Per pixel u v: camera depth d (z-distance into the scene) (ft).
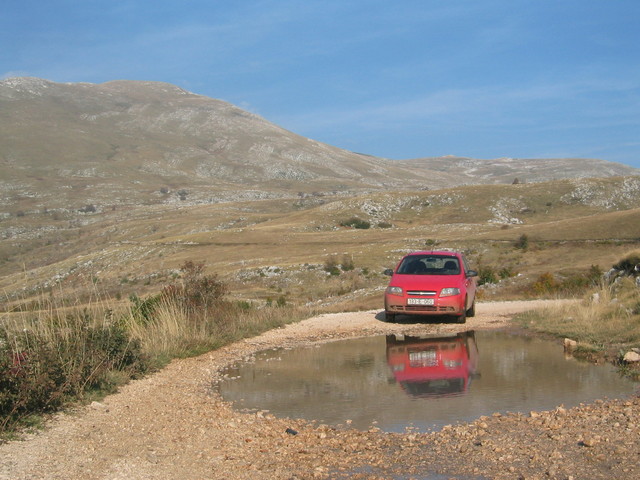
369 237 338.13
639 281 45.19
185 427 18.21
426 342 34.99
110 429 17.98
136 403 21.35
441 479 13.25
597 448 14.64
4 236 613.93
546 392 21.31
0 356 19.08
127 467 14.49
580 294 61.77
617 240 245.65
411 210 513.04
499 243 265.95
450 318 45.83
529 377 23.97
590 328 34.14
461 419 18.31
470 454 14.82
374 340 36.65
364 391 22.66
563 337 34.12
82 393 21.59
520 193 526.16
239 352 33.30
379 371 26.53
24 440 16.61
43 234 603.67
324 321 47.09
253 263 273.75
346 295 143.13
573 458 14.05
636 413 17.56
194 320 38.19
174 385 24.57
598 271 97.71
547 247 249.34
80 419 18.95
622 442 14.97
